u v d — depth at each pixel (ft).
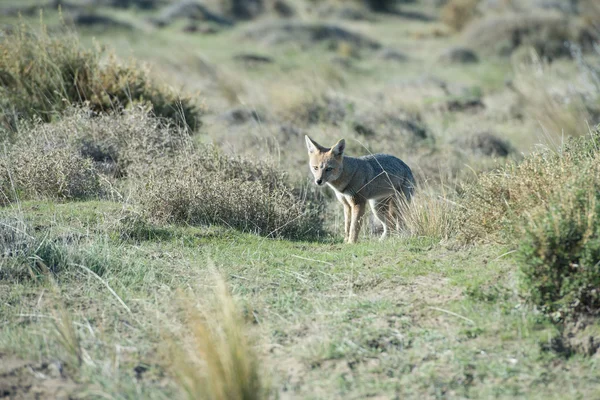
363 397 28.86
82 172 56.59
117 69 75.00
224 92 110.32
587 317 34.12
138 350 32.50
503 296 36.52
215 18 227.20
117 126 64.44
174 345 31.83
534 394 29.01
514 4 256.11
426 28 266.16
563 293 34.50
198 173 54.65
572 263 35.01
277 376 30.35
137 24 203.41
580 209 36.83
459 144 89.56
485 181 47.96
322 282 41.24
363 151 82.38
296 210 55.77
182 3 226.99
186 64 132.57
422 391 29.32
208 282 40.40
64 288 39.24
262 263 44.29
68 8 184.44
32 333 33.42
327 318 35.78
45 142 60.23
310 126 94.48
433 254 45.24
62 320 34.45
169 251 45.78
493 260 41.60
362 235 61.87
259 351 32.65
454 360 31.42
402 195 59.82
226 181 56.24
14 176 55.26
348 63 173.88
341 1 295.28
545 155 47.11
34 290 38.70
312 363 31.42
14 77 71.10
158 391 28.86
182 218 52.29
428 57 202.39
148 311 36.32
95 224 49.03
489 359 31.55
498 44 202.18
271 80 127.75
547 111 98.02
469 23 238.89
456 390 29.43
